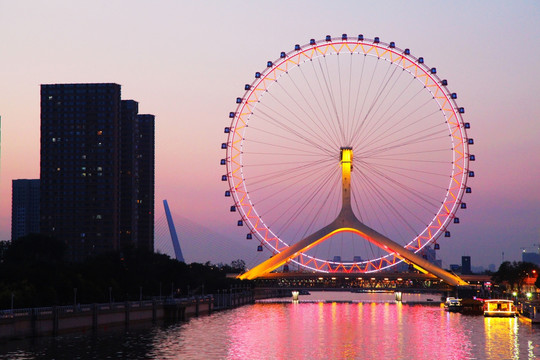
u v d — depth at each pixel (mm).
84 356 175000
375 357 182250
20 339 194375
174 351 187750
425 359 179250
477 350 193875
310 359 178250
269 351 191125
